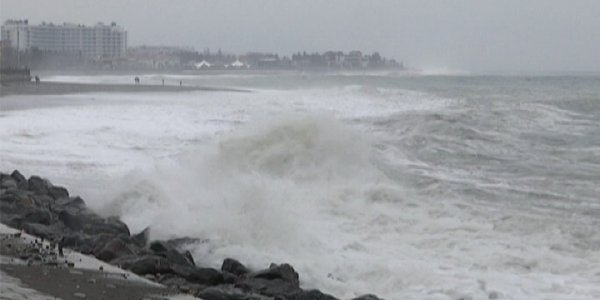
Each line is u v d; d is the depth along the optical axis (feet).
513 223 44.01
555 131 92.48
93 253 35.91
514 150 76.84
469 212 47.65
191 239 39.75
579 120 106.22
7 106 135.03
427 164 67.41
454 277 34.88
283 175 58.75
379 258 37.52
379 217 46.11
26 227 40.75
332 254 38.58
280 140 61.46
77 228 42.73
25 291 27.81
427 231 42.98
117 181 53.67
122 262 33.91
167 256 35.37
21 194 50.01
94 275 31.22
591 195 53.93
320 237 41.42
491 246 39.75
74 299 27.45
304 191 52.85
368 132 82.99
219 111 129.39
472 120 94.89
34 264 32.22
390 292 33.42
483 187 56.39
